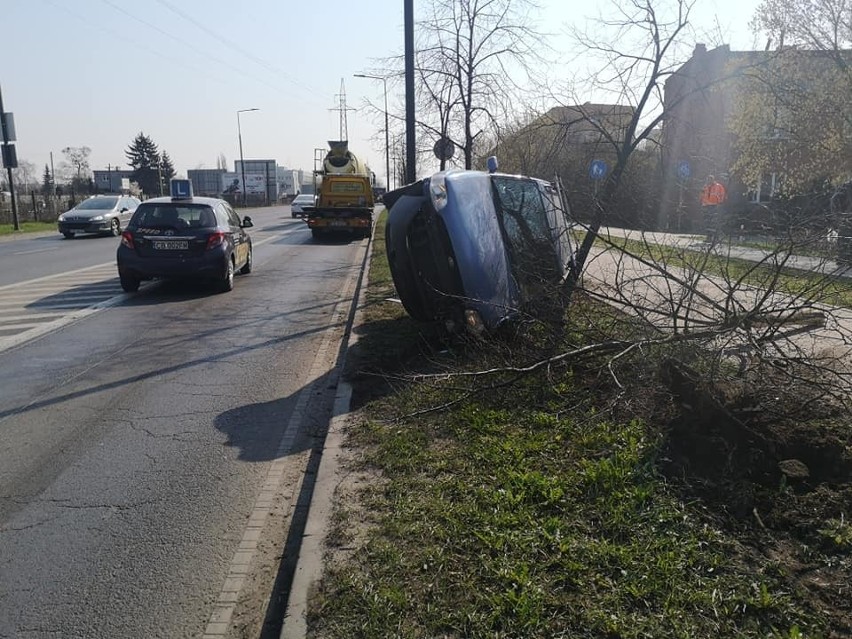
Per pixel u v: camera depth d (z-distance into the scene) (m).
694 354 4.63
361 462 4.25
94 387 6.39
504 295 6.39
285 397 6.17
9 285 12.67
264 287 12.97
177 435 5.19
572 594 2.74
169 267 11.38
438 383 5.52
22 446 4.93
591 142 8.83
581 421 4.61
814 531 3.13
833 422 4.12
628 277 5.30
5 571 3.32
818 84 17.00
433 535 3.26
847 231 4.50
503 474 3.87
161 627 2.92
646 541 3.09
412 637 2.55
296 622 2.70
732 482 3.57
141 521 3.84
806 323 4.66
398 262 7.18
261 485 4.33
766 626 2.51
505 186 7.21
